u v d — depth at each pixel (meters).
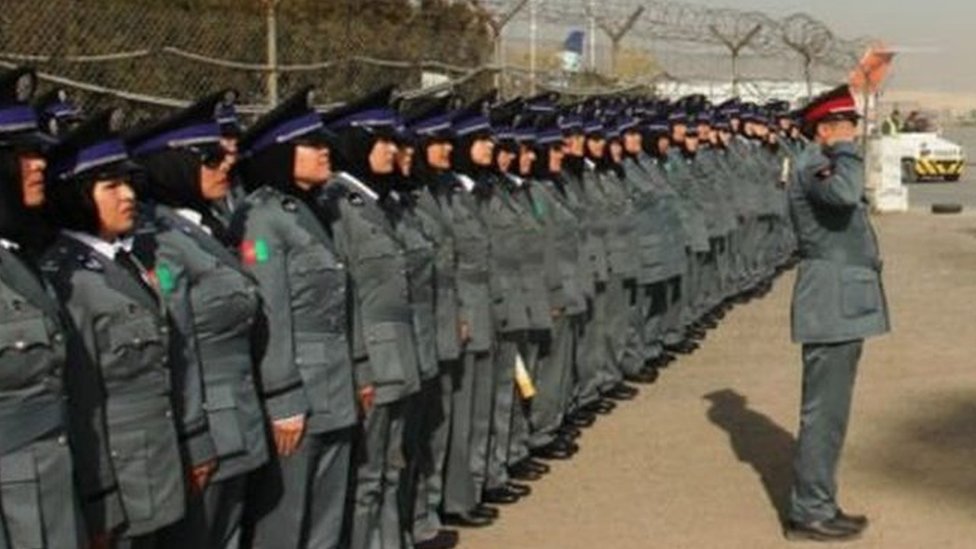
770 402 8.60
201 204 4.16
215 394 3.98
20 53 6.85
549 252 6.83
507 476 6.57
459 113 6.09
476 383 6.02
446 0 11.09
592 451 7.42
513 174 6.69
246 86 8.55
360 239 4.84
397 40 10.41
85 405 3.45
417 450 5.59
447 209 5.78
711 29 15.89
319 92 9.24
